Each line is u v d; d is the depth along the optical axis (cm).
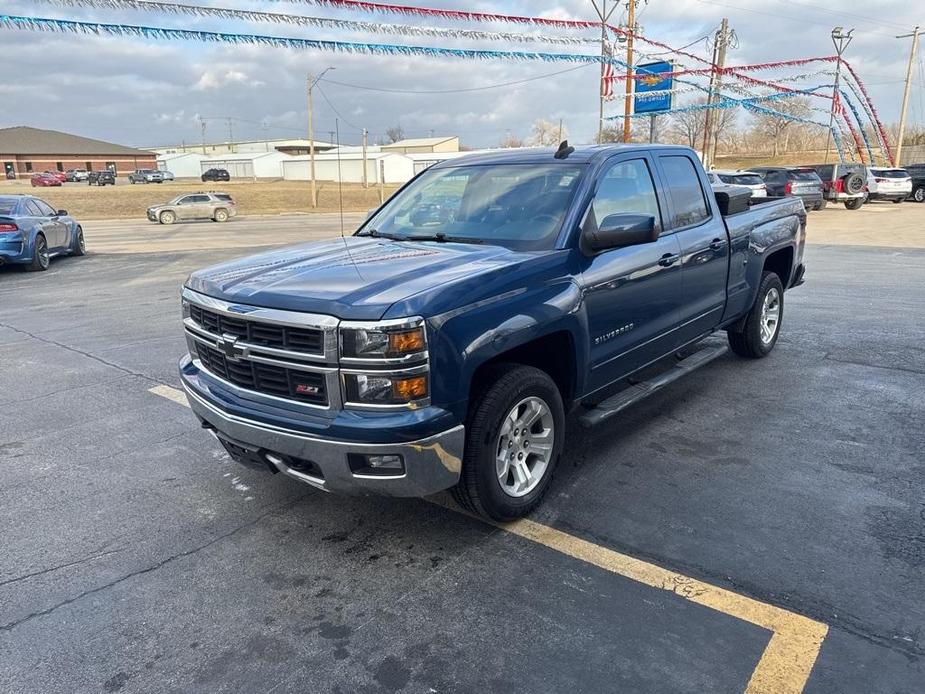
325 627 284
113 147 10188
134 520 374
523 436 361
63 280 1255
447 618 287
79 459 454
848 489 388
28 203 1431
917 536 339
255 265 371
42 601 304
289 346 307
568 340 373
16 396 583
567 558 329
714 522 357
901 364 620
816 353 661
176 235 2348
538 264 354
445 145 10338
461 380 305
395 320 287
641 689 246
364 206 4391
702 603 292
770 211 624
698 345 641
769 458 431
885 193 3130
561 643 270
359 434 291
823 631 272
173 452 463
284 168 9225
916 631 271
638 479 407
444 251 373
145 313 927
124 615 294
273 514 378
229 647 273
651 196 459
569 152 438
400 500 391
